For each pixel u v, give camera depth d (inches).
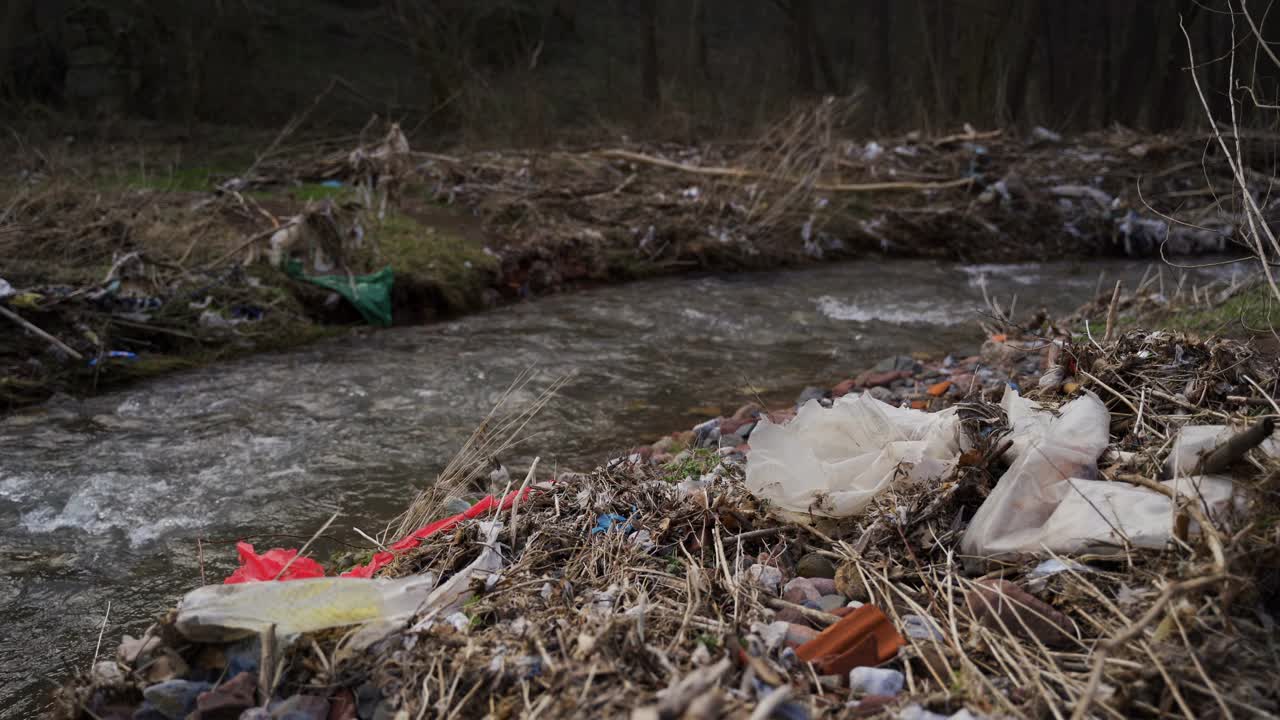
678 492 147.5
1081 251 465.1
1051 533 120.7
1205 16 725.9
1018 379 203.5
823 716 95.3
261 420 236.5
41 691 132.8
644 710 86.5
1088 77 851.4
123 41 732.7
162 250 323.9
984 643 105.3
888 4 911.0
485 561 129.0
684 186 484.4
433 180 462.0
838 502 133.3
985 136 564.1
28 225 322.0
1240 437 116.8
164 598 156.7
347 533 176.7
